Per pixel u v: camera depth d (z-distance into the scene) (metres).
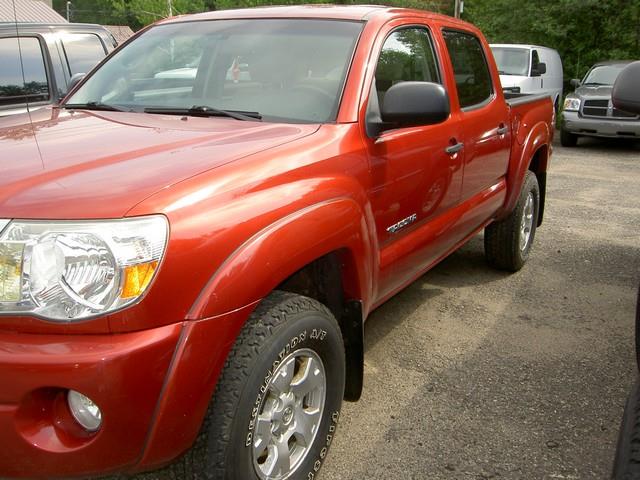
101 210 1.87
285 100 2.99
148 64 3.49
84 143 2.43
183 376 1.90
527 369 3.61
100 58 6.30
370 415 3.12
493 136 4.29
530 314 4.40
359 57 3.05
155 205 1.92
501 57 14.43
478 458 2.80
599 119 12.50
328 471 2.70
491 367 3.63
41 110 3.31
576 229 6.69
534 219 5.39
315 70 3.06
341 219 2.47
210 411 2.06
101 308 1.81
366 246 2.68
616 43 17.00
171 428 1.91
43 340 1.81
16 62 5.59
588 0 16.00
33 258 1.82
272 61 3.16
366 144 2.86
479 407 3.21
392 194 3.07
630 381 3.50
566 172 10.23
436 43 3.82
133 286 1.84
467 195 4.03
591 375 3.56
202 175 2.10
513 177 4.75
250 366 2.09
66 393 1.88
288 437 2.37
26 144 2.44
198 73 3.29
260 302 2.23
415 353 3.78
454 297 4.69
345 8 3.53
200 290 1.95
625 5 16.31
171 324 1.90
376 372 3.54
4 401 1.80
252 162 2.28
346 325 2.79
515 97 5.52
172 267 1.89
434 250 3.73
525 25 17.97
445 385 3.41
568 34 17.61
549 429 3.03
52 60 5.86
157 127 2.72
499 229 4.99
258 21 3.46
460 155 3.78
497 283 5.01
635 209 7.65
